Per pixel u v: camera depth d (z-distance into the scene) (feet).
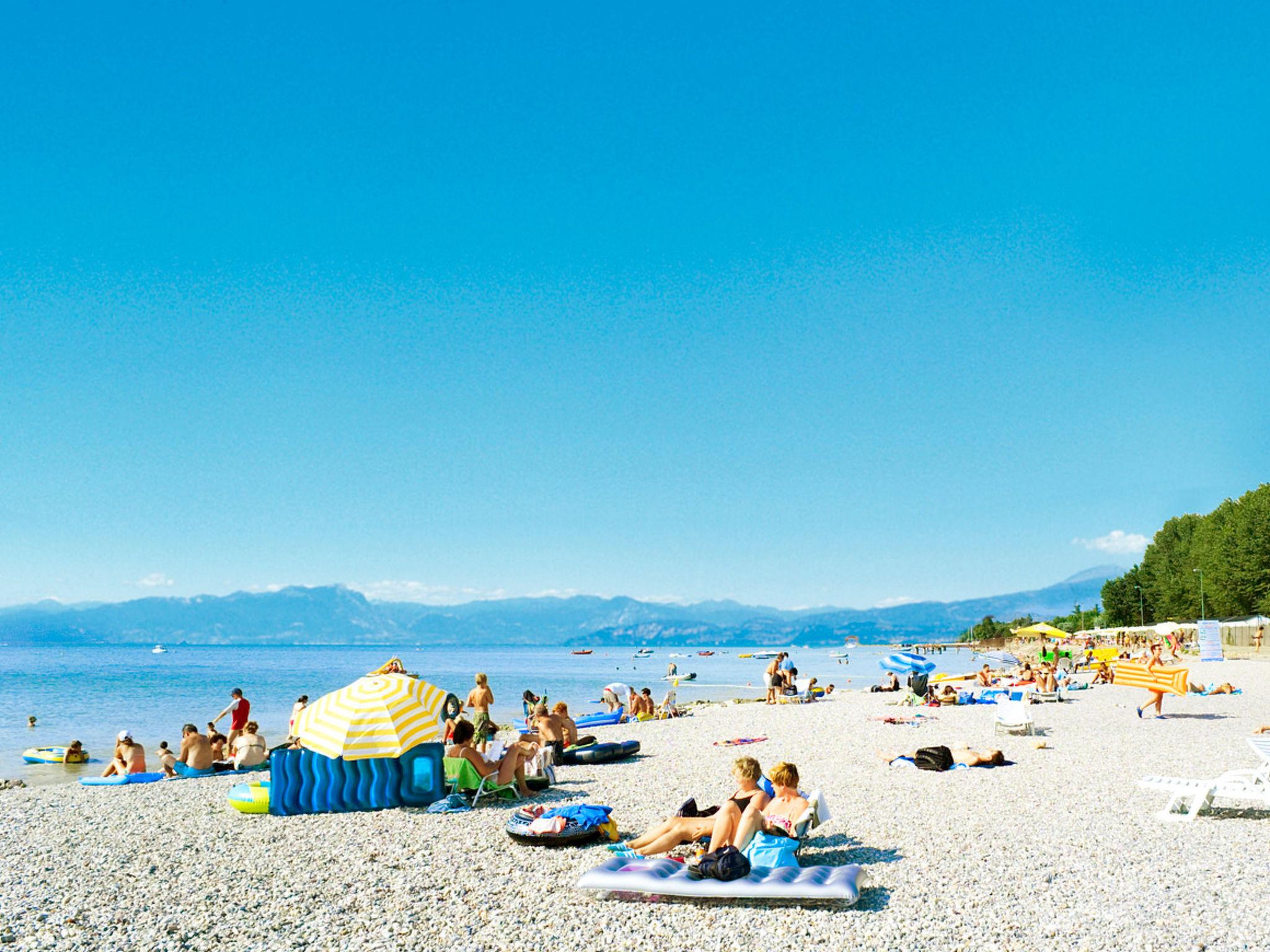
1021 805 39.24
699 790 44.60
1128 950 21.45
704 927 23.43
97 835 36.14
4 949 22.62
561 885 27.50
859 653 625.82
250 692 180.45
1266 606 241.96
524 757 42.55
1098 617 449.06
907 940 22.25
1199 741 60.59
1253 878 27.37
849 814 37.55
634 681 223.10
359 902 26.18
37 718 120.16
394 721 40.27
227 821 38.75
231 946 22.61
